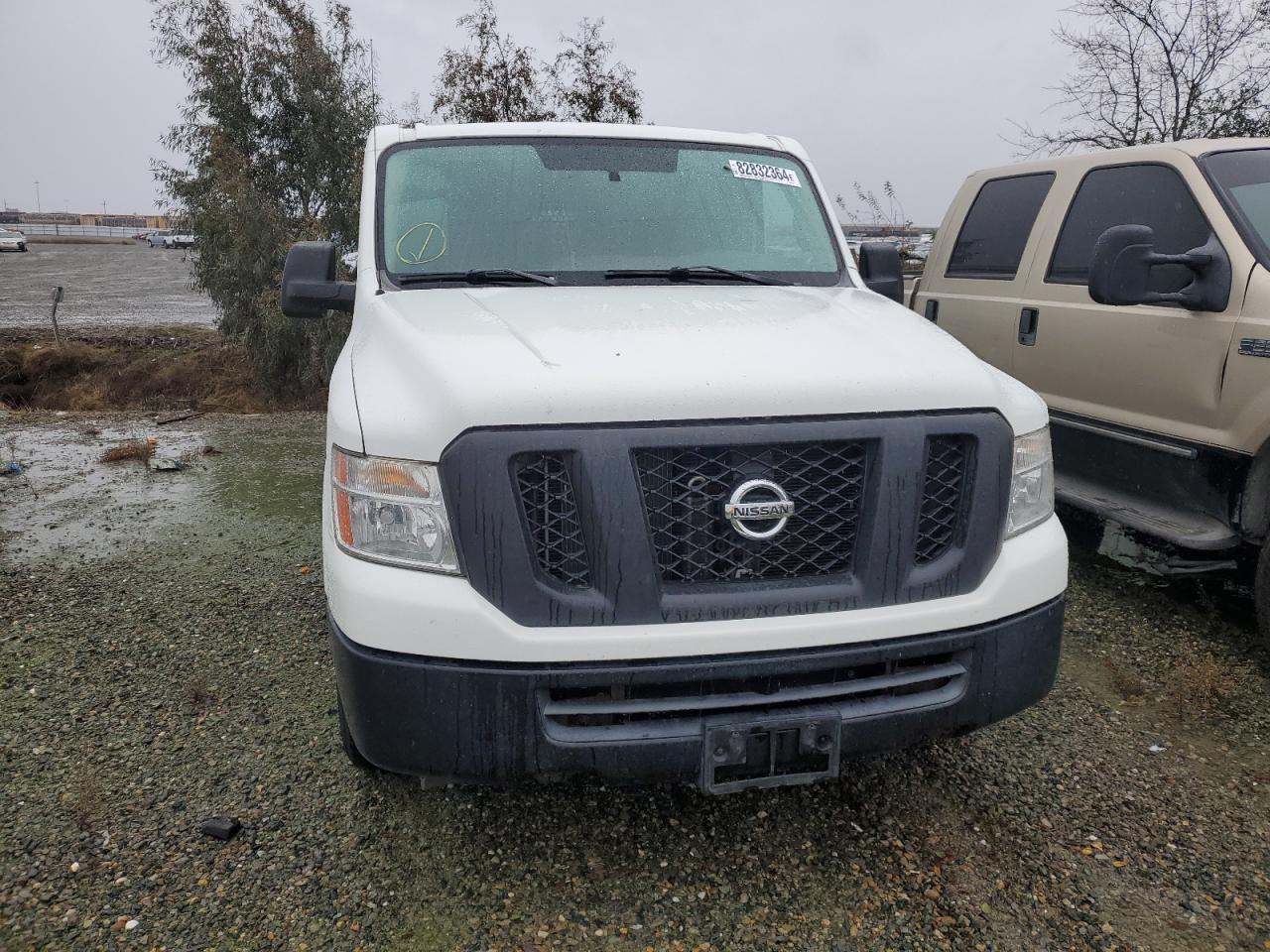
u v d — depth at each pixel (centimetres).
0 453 775
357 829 271
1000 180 565
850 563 226
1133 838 267
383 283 328
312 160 1423
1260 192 396
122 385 1638
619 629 212
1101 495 447
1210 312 385
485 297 300
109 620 425
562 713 212
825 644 220
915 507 225
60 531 560
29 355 1678
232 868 254
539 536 214
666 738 215
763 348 238
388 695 216
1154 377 413
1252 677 360
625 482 210
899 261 383
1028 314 496
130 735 325
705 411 214
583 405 210
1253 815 277
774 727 218
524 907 241
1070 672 367
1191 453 395
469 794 288
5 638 406
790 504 216
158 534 553
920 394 227
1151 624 410
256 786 292
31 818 276
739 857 260
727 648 214
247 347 1524
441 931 232
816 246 371
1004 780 296
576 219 350
